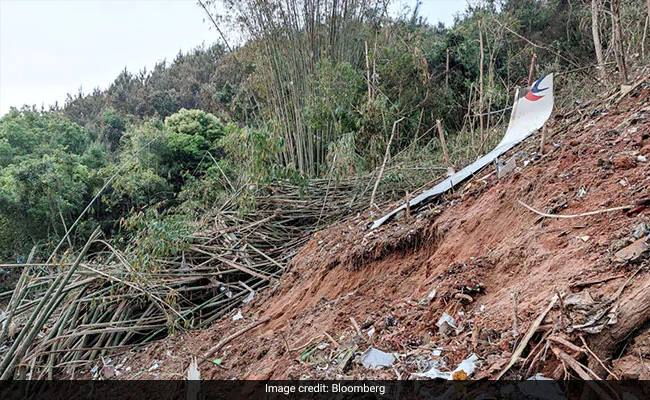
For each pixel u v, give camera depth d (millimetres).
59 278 4703
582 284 1815
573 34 11039
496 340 1899
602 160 2598
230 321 4301
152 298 4371
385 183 5953
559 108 5070
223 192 7273
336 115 8672
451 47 11617
